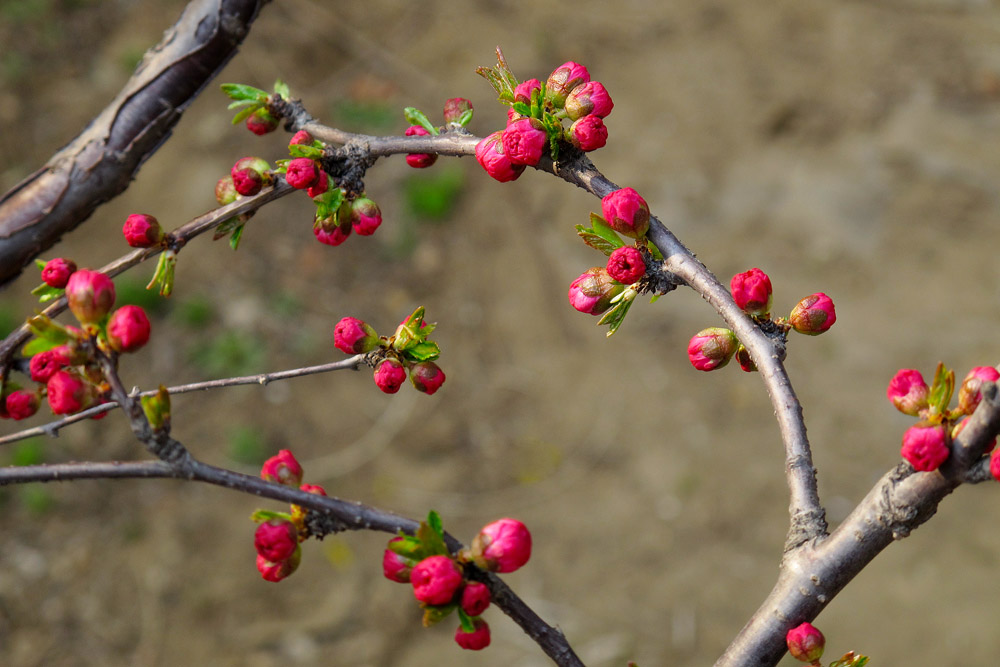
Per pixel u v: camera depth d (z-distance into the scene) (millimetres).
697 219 7562
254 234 7543
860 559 1104
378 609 5785
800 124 8070
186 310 7055
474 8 8977
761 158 7887
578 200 7742
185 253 7336
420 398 6855
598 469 6469
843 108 8133
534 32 8844
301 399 6824
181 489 6387
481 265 7523
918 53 8500
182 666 5609
